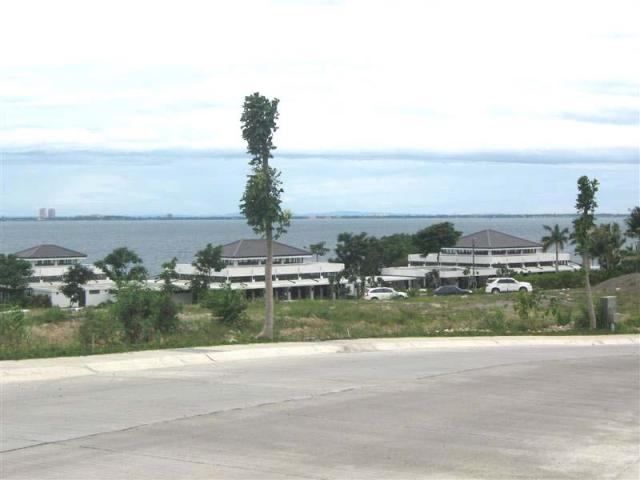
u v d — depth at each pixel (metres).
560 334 27.69
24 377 14.99
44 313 34.81
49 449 9.15
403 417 11.48
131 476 7.98
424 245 110.88
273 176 23.86
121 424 10.65
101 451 9.08
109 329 21.91
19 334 20.38
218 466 8.45
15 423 10.67
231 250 92.25
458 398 13.29
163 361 17.62
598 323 30.34
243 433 10.18
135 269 52.59
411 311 40.09
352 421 11.10
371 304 46.78
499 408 12.39
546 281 72.12
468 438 10.14
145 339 22.27
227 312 28.14
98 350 18.80
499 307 42.88
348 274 94.75
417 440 9.95
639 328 30.39
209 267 76.25
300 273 93.31
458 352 21.62
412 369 17.27
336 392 13.68
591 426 11.07
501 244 106.19
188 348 20.09
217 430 10.34
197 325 26.80
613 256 79.69
